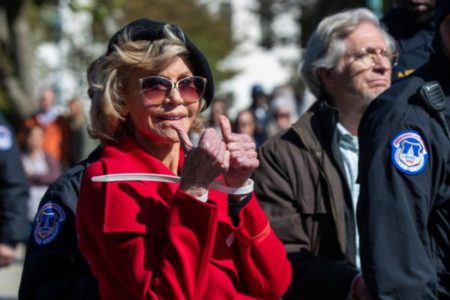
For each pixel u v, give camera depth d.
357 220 4.28
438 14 4.34
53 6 26.28
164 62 3.91
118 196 3.76
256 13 32.12
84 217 3.85
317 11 29.02
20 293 4.27
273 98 19.05
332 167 5.25
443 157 4.16
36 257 4.24
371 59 5.37
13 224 7.55
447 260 4.15
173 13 29.56
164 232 3.73
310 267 5.02
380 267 4.06
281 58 31.61
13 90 24.95
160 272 3.64
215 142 3.70
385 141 4.20
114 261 3.72
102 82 4.02
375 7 15.53
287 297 5.26
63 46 25.80
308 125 5.35
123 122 4.06
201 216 3.68
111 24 26.48
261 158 5.33
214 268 3.84
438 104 4.21
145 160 3.95
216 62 30.22
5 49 24.97
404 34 6.22
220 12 32.09
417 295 4.02
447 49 4.34
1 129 7.55
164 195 3.82
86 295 3.99
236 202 3.90
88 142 15.63
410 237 4.07
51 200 4.32
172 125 3.94
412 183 4.11
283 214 5.21
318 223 5.22
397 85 4.39
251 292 4.02
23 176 7.62
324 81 5.49
